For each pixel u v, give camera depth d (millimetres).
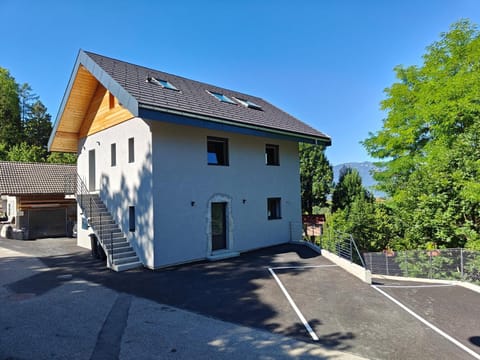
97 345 5211
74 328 5926
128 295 8062
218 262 12023
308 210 29312
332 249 13523
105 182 13625
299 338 5598
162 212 11102
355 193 26062
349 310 7070
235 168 13922
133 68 13766
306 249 14703
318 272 10516
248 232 14266
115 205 12945
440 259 11250
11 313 6711
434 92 15719
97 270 10867
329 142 17188
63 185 20609
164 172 11242
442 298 8156
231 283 9172
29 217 19578
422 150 16922
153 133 11023
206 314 6750
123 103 10117
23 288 8711
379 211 18766
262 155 15328
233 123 12273
